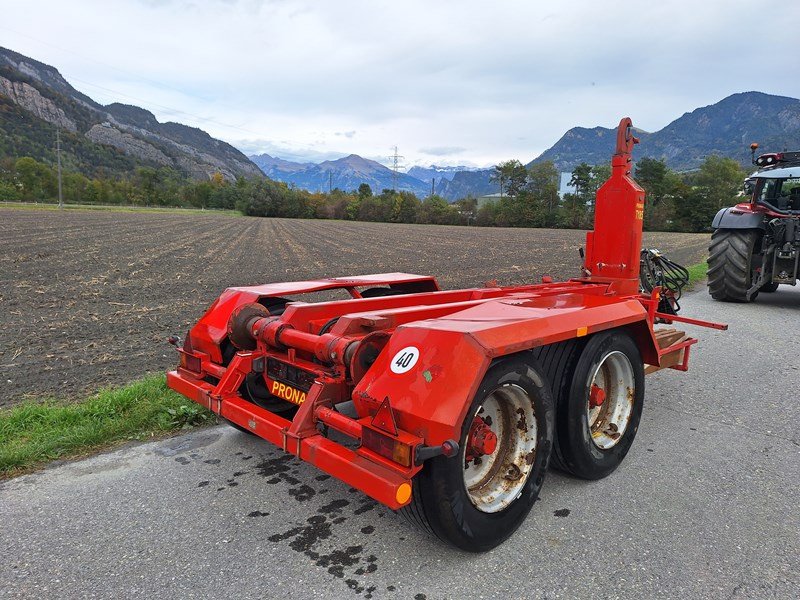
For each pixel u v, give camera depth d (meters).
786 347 6.24
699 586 2.19
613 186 4.01
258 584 2.16
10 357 5.66
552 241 34.59
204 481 3.04
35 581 2.16
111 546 2.40
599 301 3.21
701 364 5.55
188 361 3.34
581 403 2.86
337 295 9.86
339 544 2.45
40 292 10.09
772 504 2.86
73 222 39.34
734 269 8.73
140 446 3.49
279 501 2.83
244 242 28.11
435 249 26.25
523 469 2.56
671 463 3.35
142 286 11.20
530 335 2.40
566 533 2.57
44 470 3.15
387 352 2.30
